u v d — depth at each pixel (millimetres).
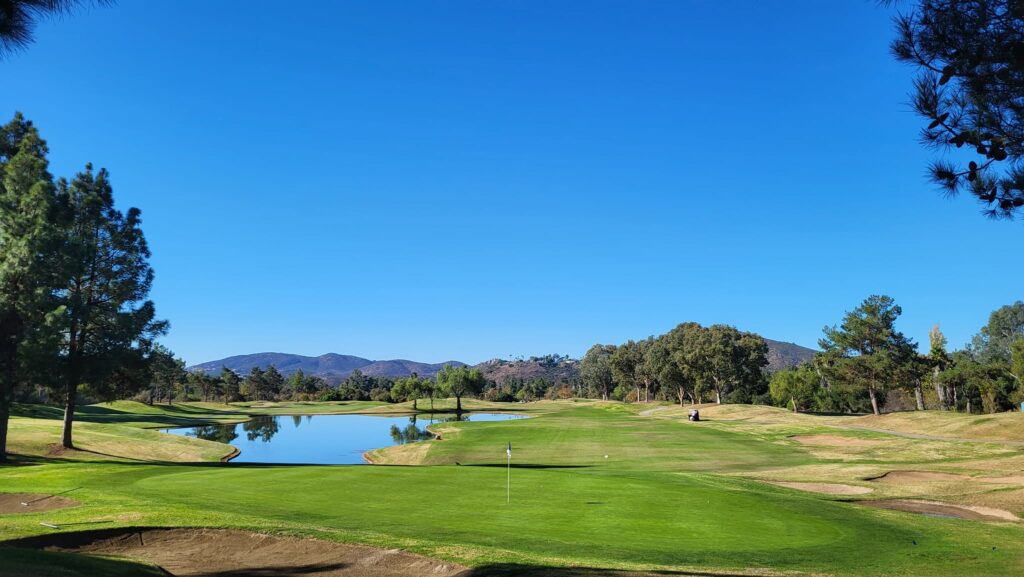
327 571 11383
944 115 7199
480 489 19188
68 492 18766
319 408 131000
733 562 11688
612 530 14023
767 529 14859
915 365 65188
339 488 19359
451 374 121938
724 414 78625
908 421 54375
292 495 18172
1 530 14039
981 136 7070
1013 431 42500
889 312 65875
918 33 6965
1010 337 114562
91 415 77938
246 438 63875
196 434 68438
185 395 175375
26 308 31453
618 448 42125
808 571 11320
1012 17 6449
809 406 102688
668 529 14336
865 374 66500
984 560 12781
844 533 14922
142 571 11125
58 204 34125
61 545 13469
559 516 15422
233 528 14070
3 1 5199
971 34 6605
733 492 20078
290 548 12867
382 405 141000
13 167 33875
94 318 37812
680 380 106750
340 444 57062
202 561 12445
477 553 11727
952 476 27391
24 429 45062
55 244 32531
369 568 11438
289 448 53375
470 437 49906
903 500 22000
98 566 10727
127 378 40406
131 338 38469
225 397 169250
